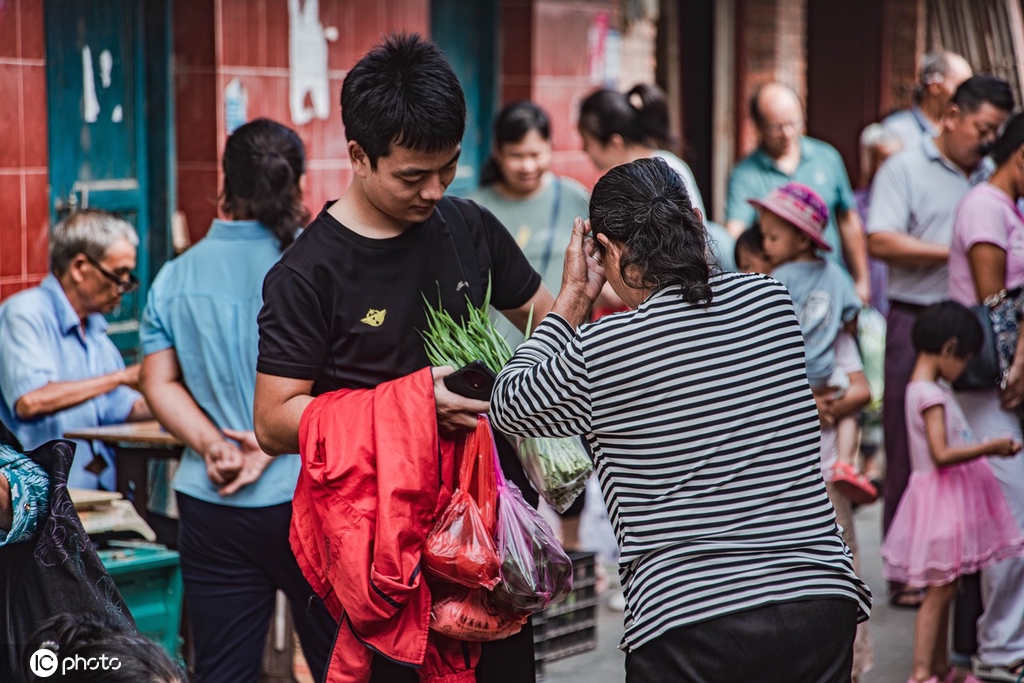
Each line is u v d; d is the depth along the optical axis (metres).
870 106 14.22
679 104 12.85
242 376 5.00
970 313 6.34
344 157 8.41
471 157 10.02
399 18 8.79
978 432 6.53
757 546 3.46
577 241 3.80
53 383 5.66
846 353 6.21
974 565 6.15
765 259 6.31
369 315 3.79
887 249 7.64
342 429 3.60
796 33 14.26
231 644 4.96
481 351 3.88
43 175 6.31
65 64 6.77
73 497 5.34
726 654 3.42
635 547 3.50
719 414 3.47
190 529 4.95
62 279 5.85
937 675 6.34
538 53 9.96
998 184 6.76
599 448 3.58
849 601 3.53
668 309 3.52
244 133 5.04
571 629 6.82
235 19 7.41
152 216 7.43
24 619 3.52
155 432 5.76
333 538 3.58
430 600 3.65
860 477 5.98
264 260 5.02
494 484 3.68
